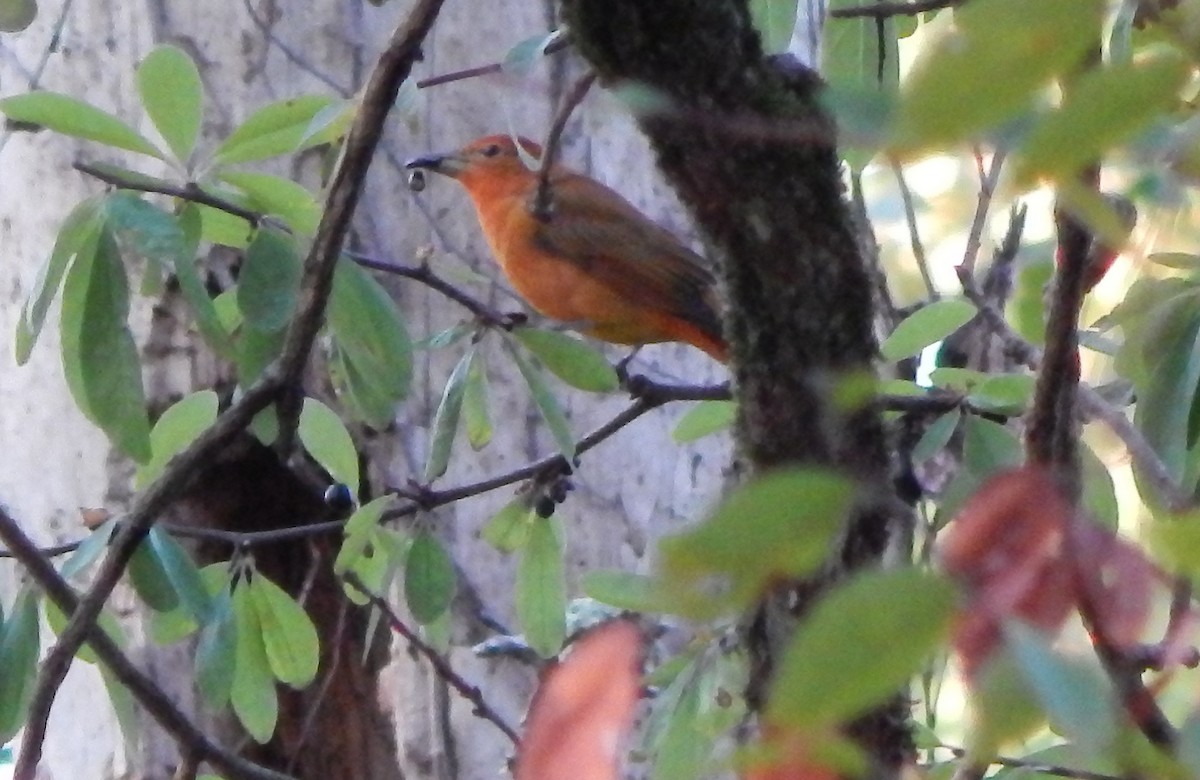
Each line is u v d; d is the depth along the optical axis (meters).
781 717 1.81
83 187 9.66
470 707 9.27
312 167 8.78
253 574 6.66
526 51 5.98
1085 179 2.01
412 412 9.24
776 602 3.28
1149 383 5.14
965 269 6.95
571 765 1.94
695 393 7.46
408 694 9.51
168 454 6.58
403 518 7.61
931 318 6.54
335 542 9.38
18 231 9.91
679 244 9.84
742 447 3.93
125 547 5.43
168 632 6.85
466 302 6.46
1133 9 2.79
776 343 3.88
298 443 8.43
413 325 9.47
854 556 3.16
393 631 9.05
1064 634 1.90
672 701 5.77
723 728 5.62
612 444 9.55
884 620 1.80
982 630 1.84
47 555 6.27
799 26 8.85
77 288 5.34
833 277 3.87
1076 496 2.23
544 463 7.11
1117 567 1.91
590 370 6.37
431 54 9.78
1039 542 1.91
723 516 1.87
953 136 1.85
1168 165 2.00
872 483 2.87
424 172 9.85
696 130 3.71
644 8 3.71
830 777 1.98
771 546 1.88
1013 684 1.82
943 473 7.38
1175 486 4.67
